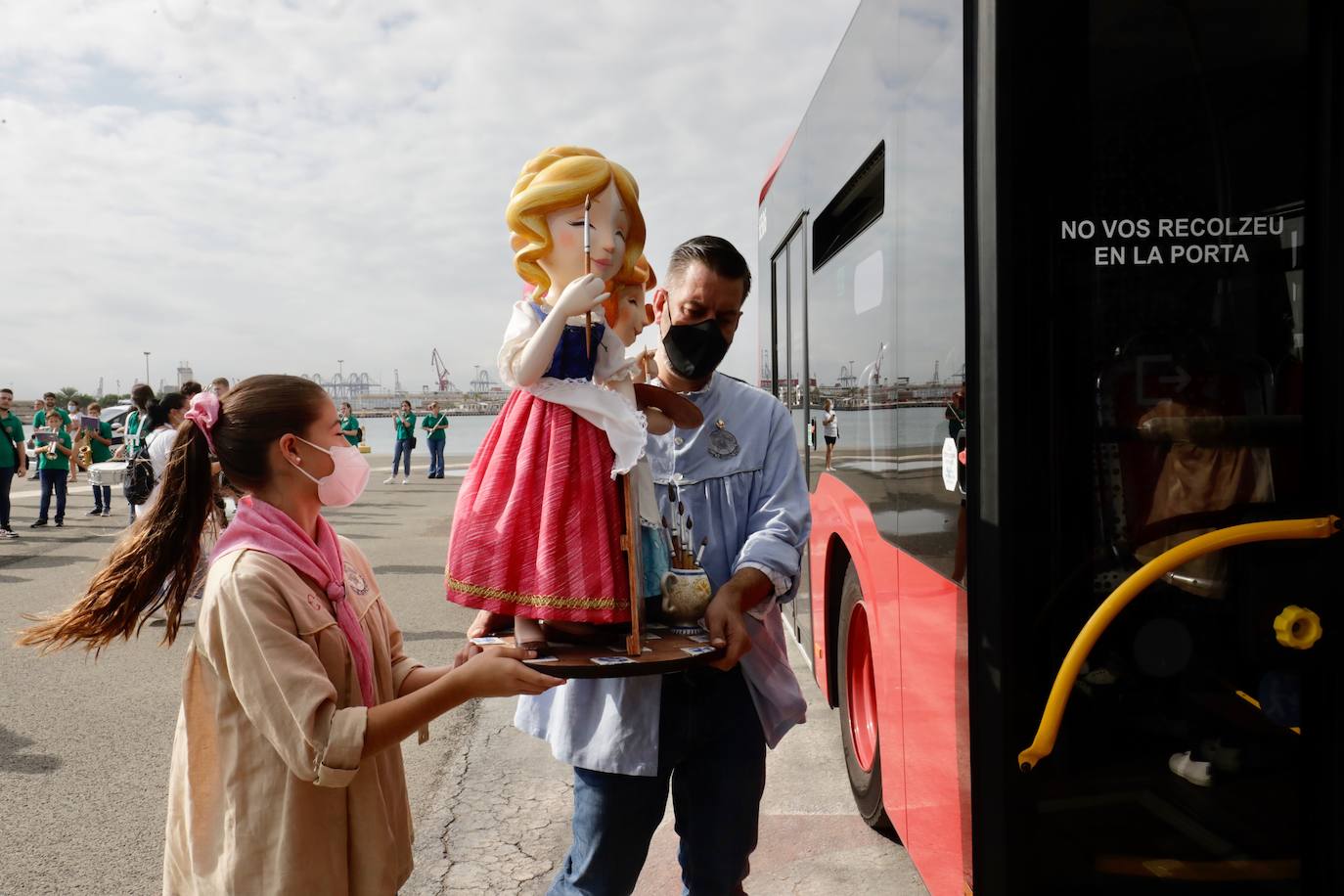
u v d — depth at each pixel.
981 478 1.84
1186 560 1.68
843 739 3.85
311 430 1.66
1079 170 1.77
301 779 1.50
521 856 3.46
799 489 2.18
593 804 2.03
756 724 2.10
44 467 13.10
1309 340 1.79
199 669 1.61
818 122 3.97
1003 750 1.79
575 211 1.76
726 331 2.16
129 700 5.24
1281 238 1.79
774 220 5.40
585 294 1.65
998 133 1.77
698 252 2.11
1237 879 1.80
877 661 3.00
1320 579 1.77
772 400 2.27
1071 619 1.78
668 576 1.88
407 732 1.52
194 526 1.65
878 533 2.93
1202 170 1.78
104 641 1.64
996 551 1.79
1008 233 1.77
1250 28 1.79
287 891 1.51
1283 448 1.80
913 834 2.54
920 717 2.45
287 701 1.46
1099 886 1.80
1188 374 1.79
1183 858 1.80
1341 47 1.77
